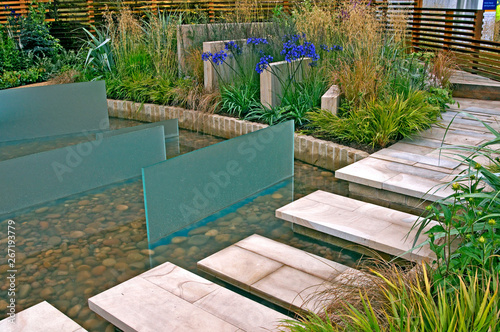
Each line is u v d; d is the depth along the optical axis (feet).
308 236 11.45
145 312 8.34
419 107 17.16
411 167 13.96
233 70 21.56
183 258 10.58
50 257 10.72
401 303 6.11
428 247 9.80
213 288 9.10
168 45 24.79
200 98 20.95
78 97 20.62
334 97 17.44
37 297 9.26
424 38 29.91
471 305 5.69
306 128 17.78
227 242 11.24
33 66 28.94
